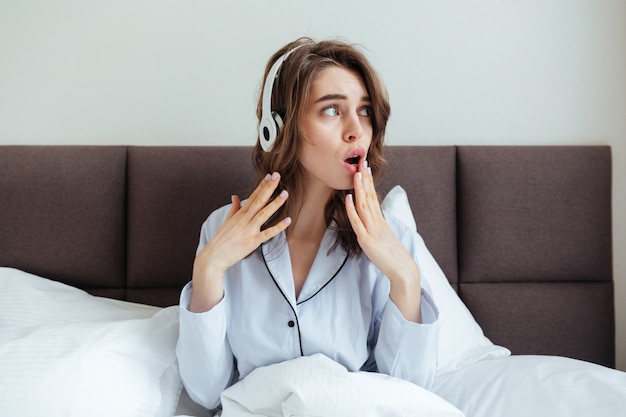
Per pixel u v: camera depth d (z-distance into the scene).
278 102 1.05
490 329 1.62
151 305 1.58
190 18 1.68
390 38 1.70
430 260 1.50
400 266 1.03
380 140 1.08
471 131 1.72
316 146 1.00
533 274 1.63
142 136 1.69
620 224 1.72
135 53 1.68
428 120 1.71
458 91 1.71
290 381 0.99
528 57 1.71
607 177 1.64
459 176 1.66
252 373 1.06
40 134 1.67
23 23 1.66
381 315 1.16
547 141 1.72
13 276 1.43
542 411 1.05
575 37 1.70
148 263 1.58
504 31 1.70
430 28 1.70
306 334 1.08
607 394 1.07
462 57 1.71
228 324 1.12
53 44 1.66
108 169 1.59
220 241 1.04
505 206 1.62
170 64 1.69
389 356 1.08
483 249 1.63
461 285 1.65
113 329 1.16
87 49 1.67
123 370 1.09
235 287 1.14
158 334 1.20
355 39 1.70
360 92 1.02
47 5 1.66
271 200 1.13
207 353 1.06
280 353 1.09
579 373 1.17
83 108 1.68
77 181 1.57
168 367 1.17
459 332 1.39
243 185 1.60
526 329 1.62
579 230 1.63
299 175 1.11
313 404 0.97
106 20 1.67
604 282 1.65
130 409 1.06
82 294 1.47
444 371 1.31
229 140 1.71
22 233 1.55
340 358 1.09
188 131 1.70
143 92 1.69
